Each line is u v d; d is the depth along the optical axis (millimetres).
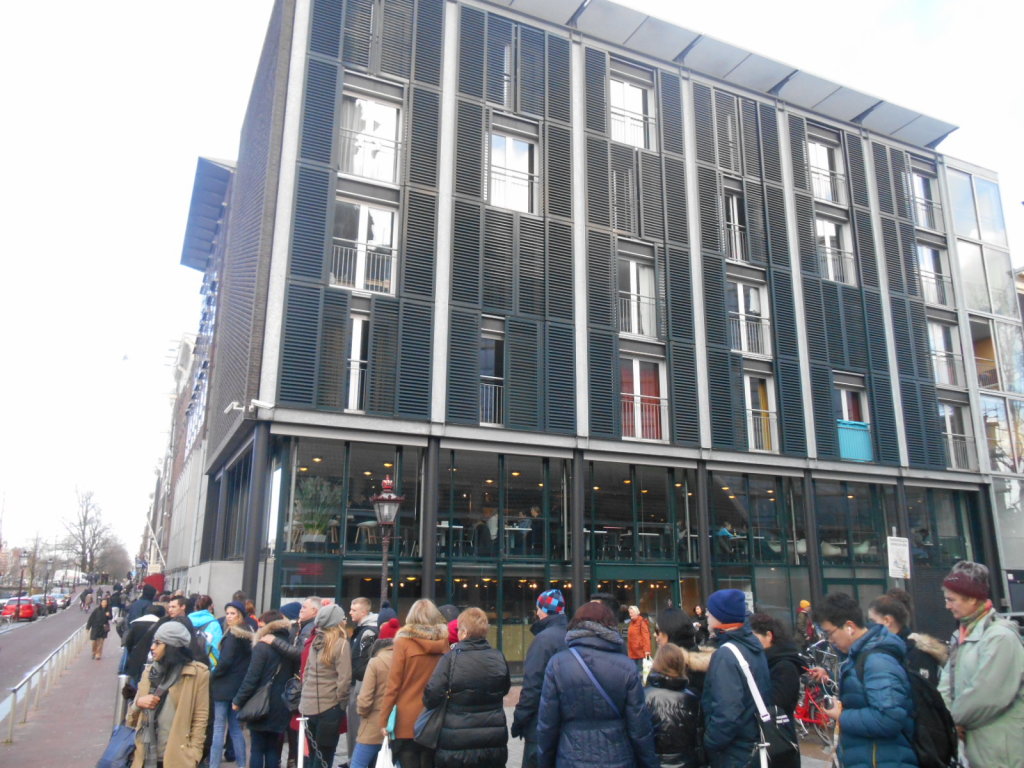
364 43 18406
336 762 9070
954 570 4676
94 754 9555
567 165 20094
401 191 17953
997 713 4172
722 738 4523
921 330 25219
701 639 13227
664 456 19672
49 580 89750
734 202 23047
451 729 5305
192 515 31984
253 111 21906
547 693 4508
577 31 21328
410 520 16781
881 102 25125
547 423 18188
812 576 21141
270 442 16281
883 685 4176
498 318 18375
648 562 19141
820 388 22484
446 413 17125
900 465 23297
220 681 7754
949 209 27375
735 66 23250
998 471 25484
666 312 20562
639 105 22391
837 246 24781
